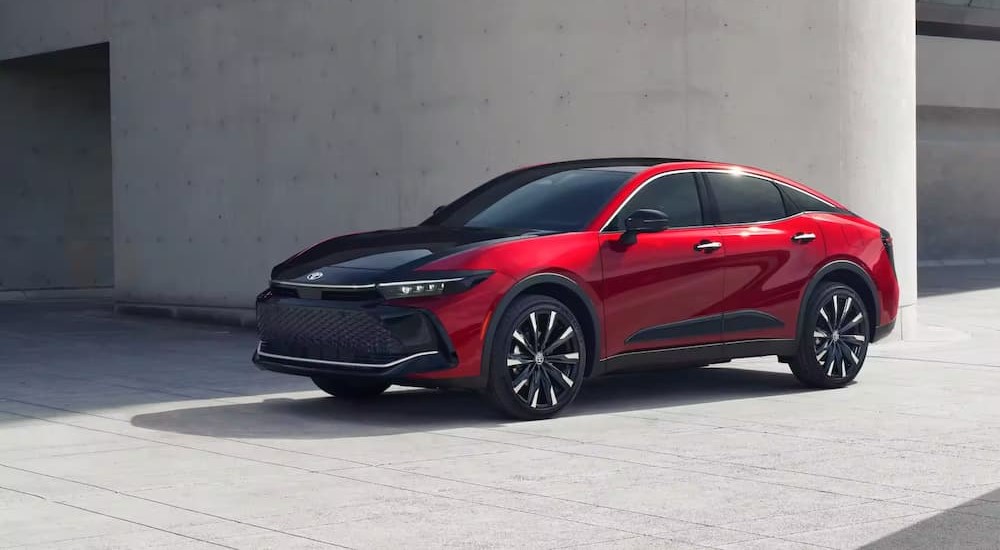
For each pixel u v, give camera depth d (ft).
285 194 43.70
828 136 38.17
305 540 15.25
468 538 15.34
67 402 26.91
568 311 24.47
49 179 59.77
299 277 24.44
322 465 19.97
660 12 37.60
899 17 39.78
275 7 43.78
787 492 18.01
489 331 23.50
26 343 39.42
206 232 46.42
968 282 75.15
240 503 17.25
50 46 53.21
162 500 17.46
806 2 37.93
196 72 46.60
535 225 25.76
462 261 23.52
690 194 27.04
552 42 38.04
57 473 19.35
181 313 47.34
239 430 23.31
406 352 22.97
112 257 62.23
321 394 28.09
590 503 17.29
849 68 38.34
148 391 28.63
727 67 37.68
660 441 22.20
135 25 48.98
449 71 39.34
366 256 24.56
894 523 16.15
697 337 26.40
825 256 28.58
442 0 39.40
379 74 40.91
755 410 25.90
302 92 43.06
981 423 24.12
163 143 47.98
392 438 22.48
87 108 60.95
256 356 25.26
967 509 16.96
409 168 40.27
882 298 29.81
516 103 38.42
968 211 99.66
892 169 39.47
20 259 59.00
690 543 15.11
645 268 25.57
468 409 25.85
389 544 15.06
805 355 28.35
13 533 15.61
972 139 98.68
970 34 94.17
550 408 24.47
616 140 37.76
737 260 26.96
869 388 29.17
